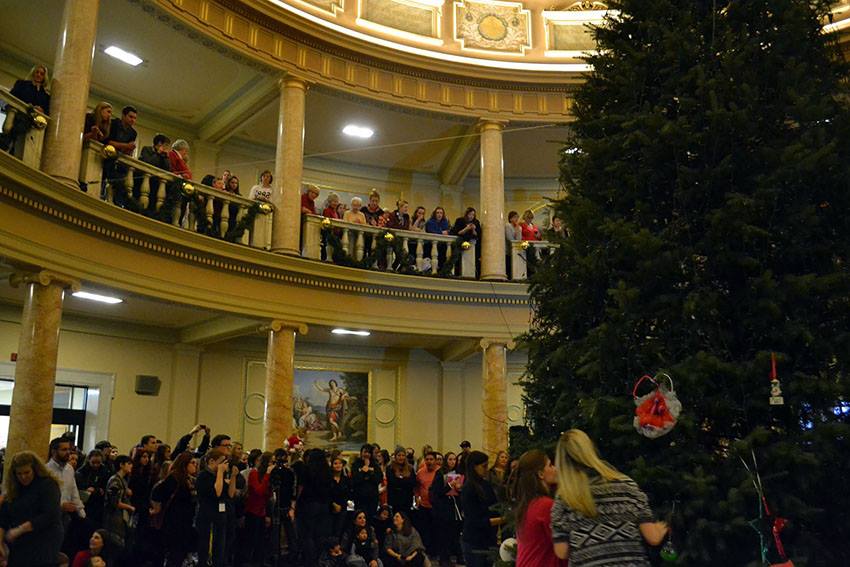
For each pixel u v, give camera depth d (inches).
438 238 536.4
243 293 459.2
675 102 208.4
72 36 378.3
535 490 147.3
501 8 604.7
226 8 480.7
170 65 508.7
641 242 184.9
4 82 486.0
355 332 521.7
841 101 201.3
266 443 457.7
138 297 413.1
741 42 203.5
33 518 214.8
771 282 176.7
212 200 450.9
